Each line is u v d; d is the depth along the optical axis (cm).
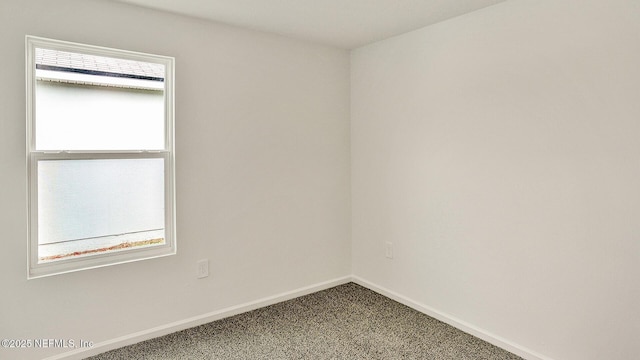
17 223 218
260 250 315
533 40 230
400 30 304
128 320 255
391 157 330
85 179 243
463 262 277
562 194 221
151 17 255
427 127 297
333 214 362
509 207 246
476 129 263
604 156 203
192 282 281
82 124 241
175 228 272
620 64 196
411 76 308
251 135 305
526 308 240
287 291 333
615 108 198
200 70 278
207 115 282
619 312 201
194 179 279
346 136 368
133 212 261
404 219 321
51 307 229
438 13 266
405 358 241
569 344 221
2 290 215
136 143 261
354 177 370
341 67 361
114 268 249
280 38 318
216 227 291
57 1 224
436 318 296
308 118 339
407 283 321
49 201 231
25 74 217
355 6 252
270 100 314
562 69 218
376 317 299
